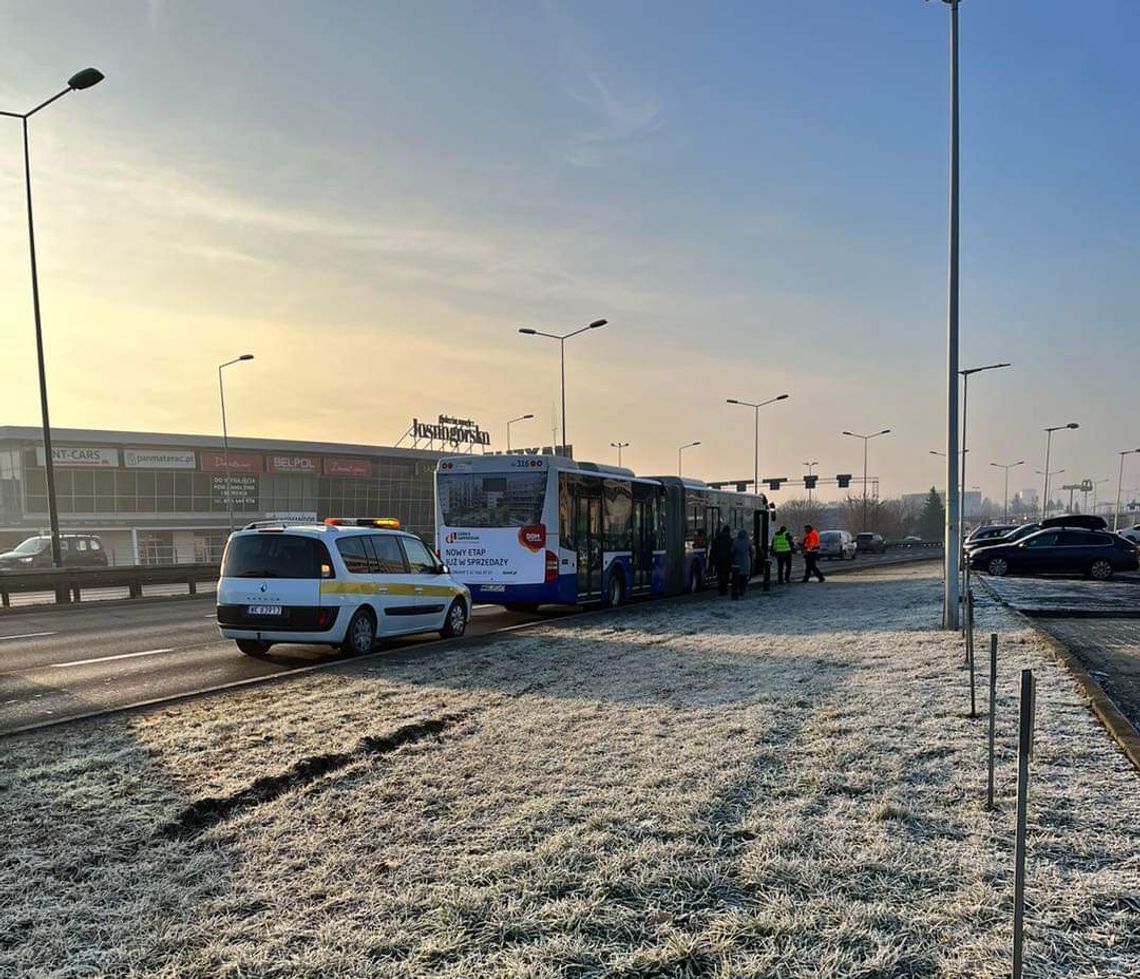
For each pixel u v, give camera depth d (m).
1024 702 2.95
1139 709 7.28
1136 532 45.03
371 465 71.75
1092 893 3.53
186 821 4.75
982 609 15.01
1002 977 2.92
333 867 4.04
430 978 3.00
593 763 5.62
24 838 4.50
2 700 8.91
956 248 13.11
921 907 3.44
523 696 8.05
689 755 5.72
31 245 22.30
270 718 7.18
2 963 3.21
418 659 10.51
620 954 3.12
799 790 4.95
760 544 29.02
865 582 25.81
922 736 6.07
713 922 3.34
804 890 3.61
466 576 15.97
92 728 6.91
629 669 9.50
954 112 13.16
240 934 3.40
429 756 5.93
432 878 3.87
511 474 15.86
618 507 18.38
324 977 3.04
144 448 58.50
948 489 12.55
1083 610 15.21
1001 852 3.98
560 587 15.77
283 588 10.76
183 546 61.44
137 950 3.29
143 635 14.67
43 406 22.56
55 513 22.45
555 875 3.80
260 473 65.31
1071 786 4.90
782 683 8.34
